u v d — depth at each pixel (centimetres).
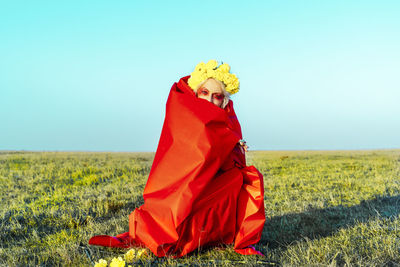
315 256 378
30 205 755
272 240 469
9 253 430
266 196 804
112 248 434
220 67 429
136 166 1530
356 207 648
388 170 1278
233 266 363
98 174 1278
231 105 446
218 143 379
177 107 401
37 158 1967
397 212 586
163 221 383
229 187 401
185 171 373
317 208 646
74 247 438
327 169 1367
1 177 1218
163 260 383
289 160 1973
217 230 402
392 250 383
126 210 691
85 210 681
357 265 351
